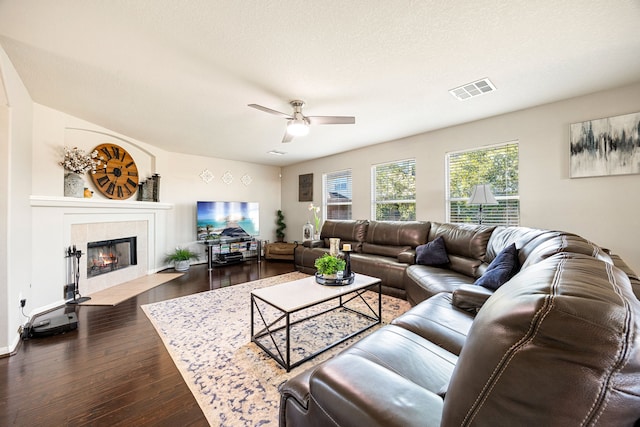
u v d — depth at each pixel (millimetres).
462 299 1795
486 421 515
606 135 2709
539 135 3129
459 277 2771
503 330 519
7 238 2109
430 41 1940
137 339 2316
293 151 5391
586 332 444
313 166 6227
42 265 2939
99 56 2096
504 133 3391
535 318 485
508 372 490
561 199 2988
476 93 2797
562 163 2980
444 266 3250
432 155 4117
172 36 1865
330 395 850
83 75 2377
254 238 6121
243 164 6418
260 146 4938
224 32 1825
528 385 471
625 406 427
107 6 1580
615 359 426
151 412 1489
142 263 4555
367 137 4434
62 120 3238
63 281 3205
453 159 3949
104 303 3193
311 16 1679
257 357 2043
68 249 3268
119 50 2021
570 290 537
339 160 5602
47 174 3064
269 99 2891
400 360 1208
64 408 1515
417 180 4301
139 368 1896
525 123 3227
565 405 442
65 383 1730
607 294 521
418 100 2965
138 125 3721
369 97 2875
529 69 2330
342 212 5680
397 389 817
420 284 2748
